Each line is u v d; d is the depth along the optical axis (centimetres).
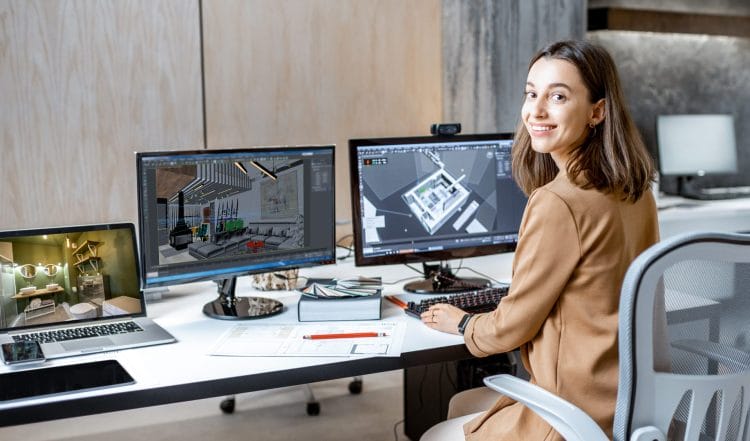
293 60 353
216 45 339
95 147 328
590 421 151
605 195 163
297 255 233
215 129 344
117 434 309
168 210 210
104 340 196
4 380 169
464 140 253
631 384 140
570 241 160
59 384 166
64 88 320
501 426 173
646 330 138
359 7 361
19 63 313
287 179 228
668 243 136
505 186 259
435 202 250
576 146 177
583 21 405
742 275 148
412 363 188
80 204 328
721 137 467
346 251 333
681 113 491
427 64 376
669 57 482
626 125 170
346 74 363
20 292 202
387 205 244
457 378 278
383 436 309
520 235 170
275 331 205
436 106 380
